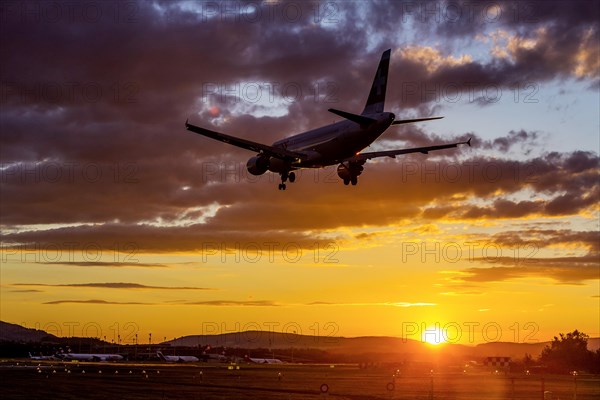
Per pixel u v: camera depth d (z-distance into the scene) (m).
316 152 71.56
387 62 70.19
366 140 68.81
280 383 87.38
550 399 63.44
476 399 63.47
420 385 86.56
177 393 67.56
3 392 66.00
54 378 90.75
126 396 62.91
